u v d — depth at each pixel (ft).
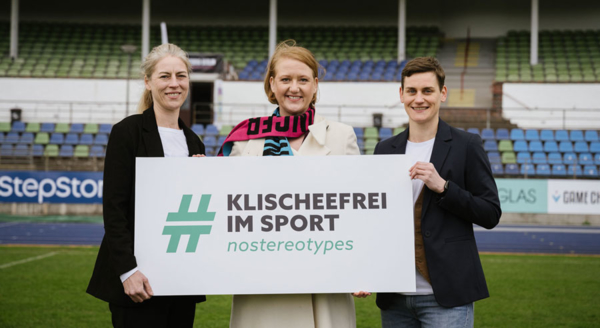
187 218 7.34
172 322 7.91
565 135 44.73
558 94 46.80
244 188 7.36
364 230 7.30
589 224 35.35
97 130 46.37
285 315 7.38
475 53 59.47
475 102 52.95
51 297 17.01
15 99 48.21
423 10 63.82
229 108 48.11
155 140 7.73
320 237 7.30
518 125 46.73
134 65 53.98
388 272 7.25
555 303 16.87
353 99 48.14
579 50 57.21
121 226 7.24
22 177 35.83
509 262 24.40
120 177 7.44
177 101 7.88
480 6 62.69
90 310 15.57
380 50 58.90
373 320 15.24
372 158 7.36
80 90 48.42
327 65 55.47
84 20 64.34
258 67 54.70
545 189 34.94
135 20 64.64
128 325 7.42
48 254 25.08
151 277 7.28
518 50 57.67
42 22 62.64
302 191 7.34
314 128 7.58
